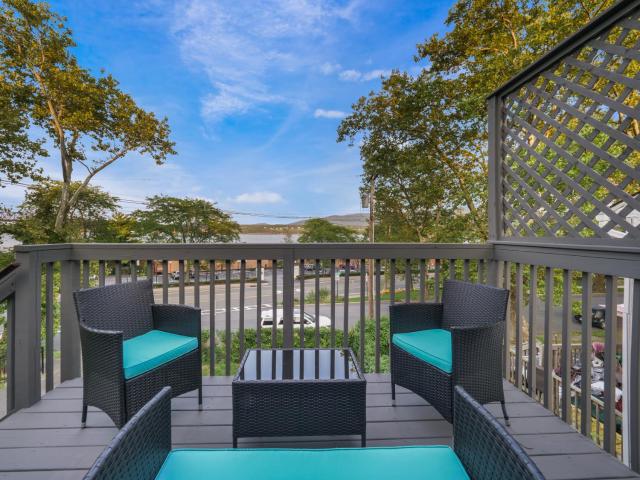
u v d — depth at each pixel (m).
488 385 1.76
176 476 0.86
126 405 1.64
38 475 1.43
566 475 1.45
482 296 2.05
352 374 1.65
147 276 2.49
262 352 1.95
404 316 2.19
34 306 2.08
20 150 13.20
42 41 13.02
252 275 27.09
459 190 10.78
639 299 1.54
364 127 11.91
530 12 8.35
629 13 1.61
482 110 8.80
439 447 0.99
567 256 1.94
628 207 1.65
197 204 24.86
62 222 14.89
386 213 15.21
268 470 0.88
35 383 2.07
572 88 1.99
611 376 1.68
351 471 0.88
